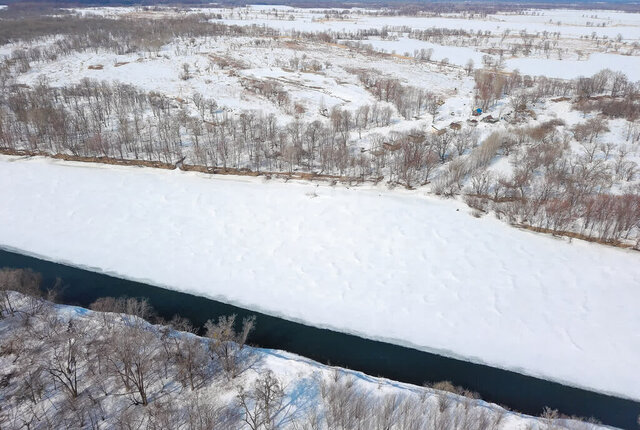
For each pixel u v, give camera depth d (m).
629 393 60.28
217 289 79.00
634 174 98.56
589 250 83.62
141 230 93.50
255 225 94.50
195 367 56.16
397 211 97.06
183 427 49.41
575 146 113.62
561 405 58.59
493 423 49.53
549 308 72.88
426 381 61.47
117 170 114.38
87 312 67.69
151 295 77.19
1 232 93.50
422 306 74.56
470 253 84.69
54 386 54.00
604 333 68.50
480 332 69.69
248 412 48.84
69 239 91.31
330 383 56.12
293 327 71.12
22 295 68.88
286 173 111.62
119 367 55.84
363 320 72.50
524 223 91.19
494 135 113.50
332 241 89.50
